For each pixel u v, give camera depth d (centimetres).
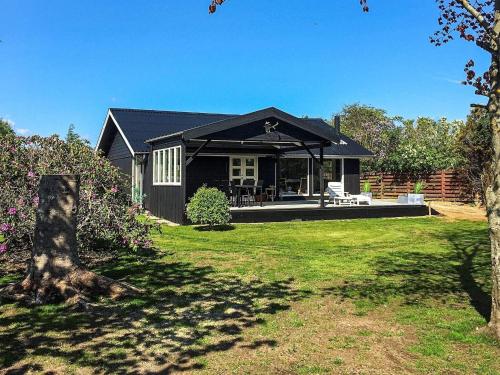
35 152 945
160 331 492
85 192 879
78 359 420
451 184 2294
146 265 823
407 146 2553
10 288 603
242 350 443
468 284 698
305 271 784
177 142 1542
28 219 829
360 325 513
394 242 1152
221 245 1068
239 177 2150
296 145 1908
